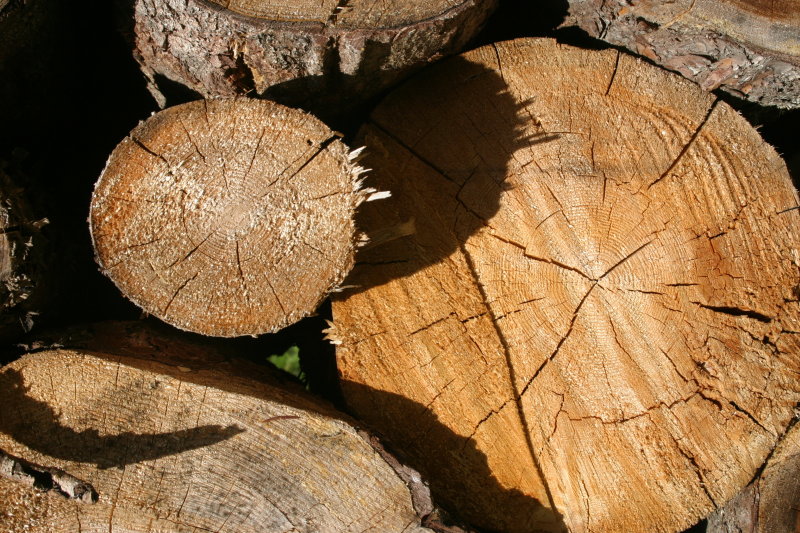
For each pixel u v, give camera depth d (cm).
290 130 97
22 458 96
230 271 97
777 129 117
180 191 97
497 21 113
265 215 97
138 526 96
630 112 105
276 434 97
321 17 98
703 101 105
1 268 98
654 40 107
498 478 102
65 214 107
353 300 102
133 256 97
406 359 102
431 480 102
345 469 97
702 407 102
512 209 104
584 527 101
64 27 104
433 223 103
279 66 101
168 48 102
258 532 97
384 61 101
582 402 102
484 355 102
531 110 104
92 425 97
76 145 112
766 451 102
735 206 104
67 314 106
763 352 103
